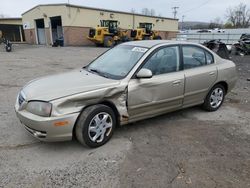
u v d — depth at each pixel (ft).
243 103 20.18
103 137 12.23
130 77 12.71
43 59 48.11
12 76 29.12
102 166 10.61
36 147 12.01
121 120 12.77
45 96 11.01
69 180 9.62
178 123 15.46
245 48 69.87
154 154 11.69
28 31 119.24
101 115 12.01
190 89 15.35
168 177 9.98
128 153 11.71
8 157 11.09
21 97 12.11
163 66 14.11
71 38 96.02
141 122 15.38
